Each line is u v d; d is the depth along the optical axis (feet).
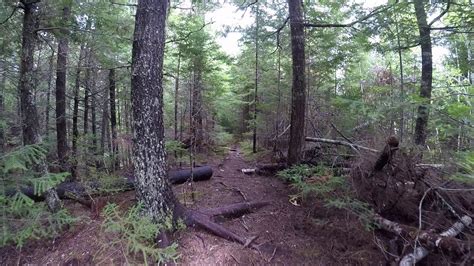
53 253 14.29
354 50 34.99
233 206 18.39
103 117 33.17
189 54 33.14
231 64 44.91
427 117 22.81
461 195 16.80
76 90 29.40
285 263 14.30
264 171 27.91
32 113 16.03
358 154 20.40
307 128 31.91
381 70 46.26
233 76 54.39
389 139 16.69
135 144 14.87
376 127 23.93
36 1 15.96
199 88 35.42
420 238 14.49
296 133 24.43
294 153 24.45
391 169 17.72
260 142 47.06
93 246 13.99
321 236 16.40
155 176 14.75
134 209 13.76
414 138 24.39
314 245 15.64
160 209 14.80
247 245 15.14
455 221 16.47
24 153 12.16
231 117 61.82
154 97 14.76
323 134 30.27
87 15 22.59
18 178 13.08
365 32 23.99
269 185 24.13
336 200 16.16
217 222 16.97
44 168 16.07
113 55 26.43
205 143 40.93
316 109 33.83
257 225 17.24
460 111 16.03
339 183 18.01
